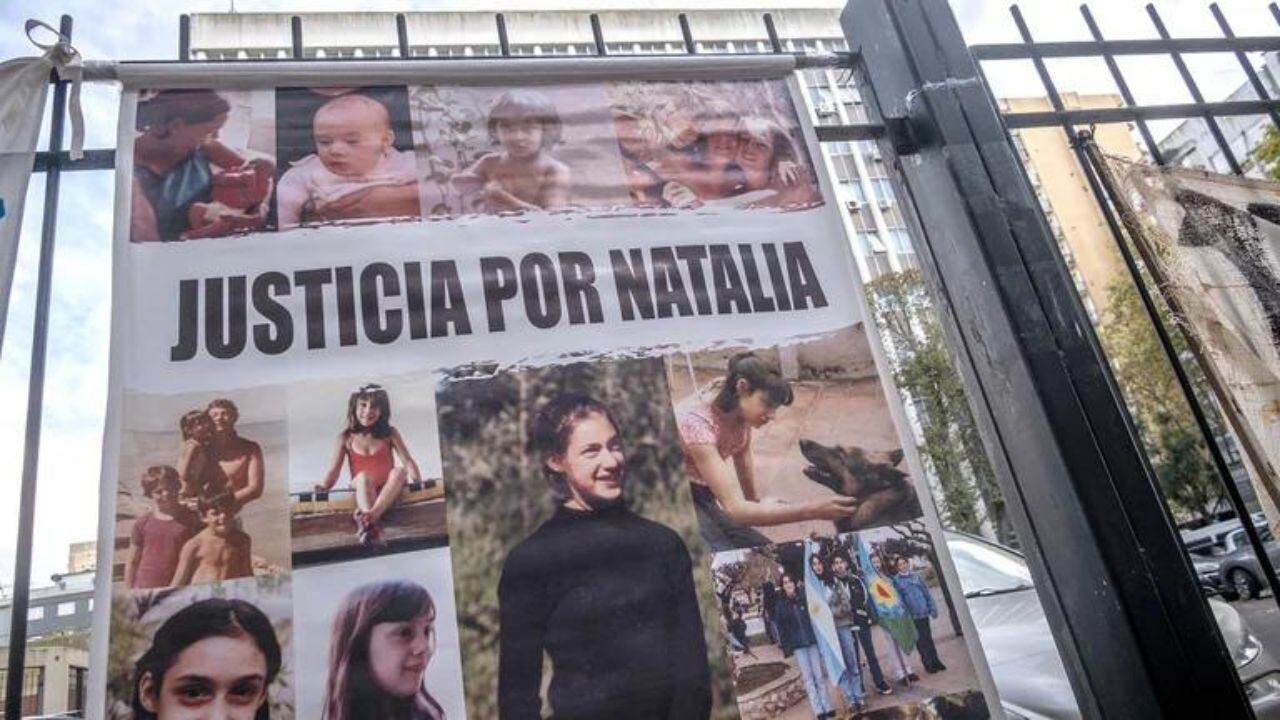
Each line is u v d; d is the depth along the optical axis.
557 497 1.75
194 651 1.51
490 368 1.82
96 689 1.45
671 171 2.15
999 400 2.07
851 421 1.97
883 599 1.82
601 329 1.92
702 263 2.05
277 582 1.58
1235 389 2.35
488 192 2.00
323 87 2.02
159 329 1.71
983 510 15.64
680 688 1.67
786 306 2.05
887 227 23.41
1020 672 2.83
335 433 1.70
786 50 2.45
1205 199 2.55
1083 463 1.88
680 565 1.76
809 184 2.23
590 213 2.04
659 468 1.83
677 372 1.92
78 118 1.84
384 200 1.94
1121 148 19.97
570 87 2.18
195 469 1.62
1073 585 1.90
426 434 1.74
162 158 1.87
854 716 1.71
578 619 1.67
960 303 2.18
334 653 1.55
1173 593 1.80
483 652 1.61
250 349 1.74
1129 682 1.78
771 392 1.95
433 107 2.06
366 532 1.64
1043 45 2.59
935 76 2.28
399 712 1.54
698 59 2.28
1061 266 2.10
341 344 1.78
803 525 1.85
